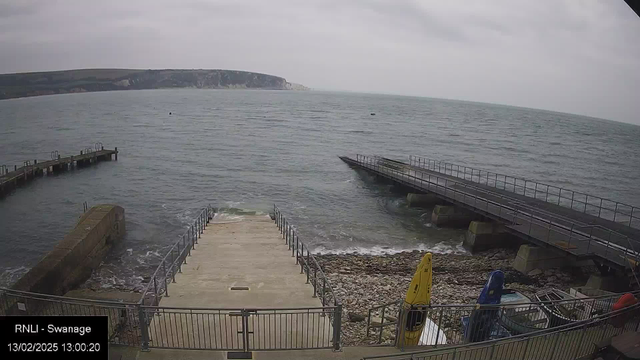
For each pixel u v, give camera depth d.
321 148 62.09
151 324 8.89
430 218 28.92
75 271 17.56
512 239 23.20
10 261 20.89
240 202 32.22
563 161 61.41
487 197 27.08
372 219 28.70
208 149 57.44
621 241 18.36
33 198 32.53
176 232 25.08
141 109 135.38
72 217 27.88
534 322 10.24
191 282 11.54
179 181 38.81
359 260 20.95
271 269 12.88
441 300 15.95
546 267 19.47
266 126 91.81
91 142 61.75
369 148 64.62
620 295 10.82
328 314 9.41
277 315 9.55
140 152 54.16
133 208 30.02
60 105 155.12
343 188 37.62
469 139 84.12
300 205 31.86
